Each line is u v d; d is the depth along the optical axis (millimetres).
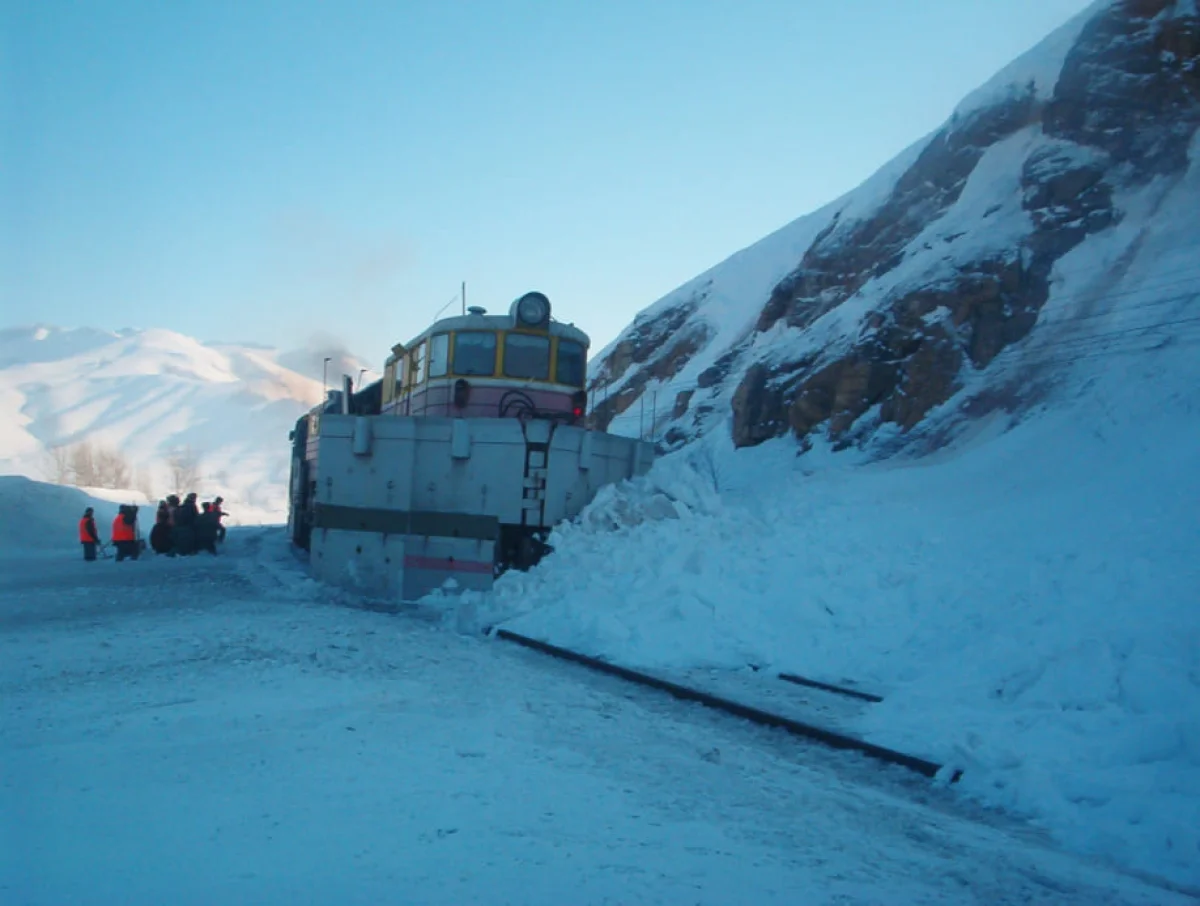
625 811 5836
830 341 32500
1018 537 13562
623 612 12336
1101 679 8086
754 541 14258
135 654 10453
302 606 14867
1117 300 24266
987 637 9891
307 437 27688
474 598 15328
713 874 4926
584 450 16641
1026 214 29547
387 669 9961
